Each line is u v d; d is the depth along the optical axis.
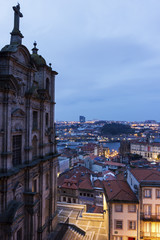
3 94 20.72
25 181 25.14
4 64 21.45
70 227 35.50
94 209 58.06
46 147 32.06
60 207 46.56
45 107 31.20
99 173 95.44
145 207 34.53
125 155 180.88
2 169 20.41
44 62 31.50
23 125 24.84
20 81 24.22
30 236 24.61
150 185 34.31
